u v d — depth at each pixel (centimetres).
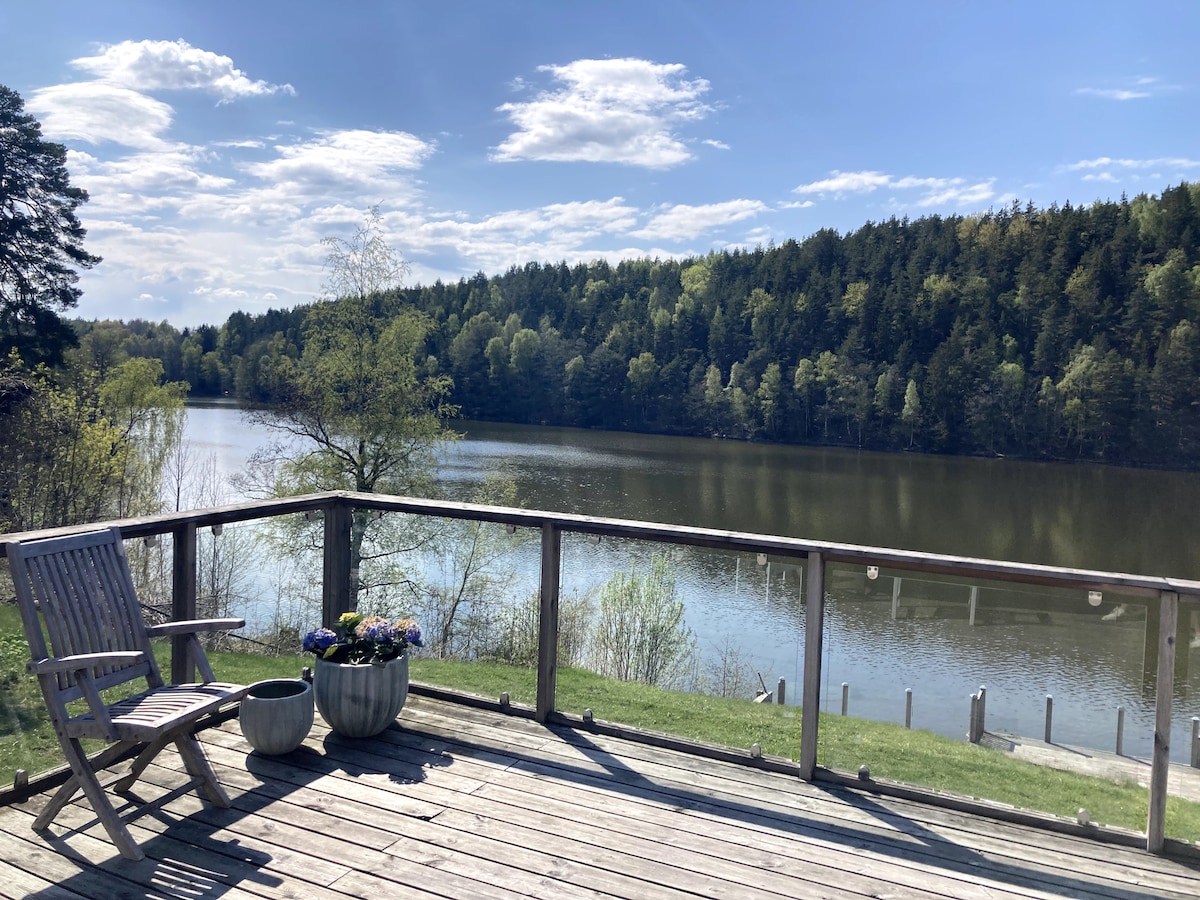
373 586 750
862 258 8462
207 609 539
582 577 443
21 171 2891
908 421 6375
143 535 333
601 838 281
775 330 7850
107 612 291
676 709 370
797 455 5897
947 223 8850
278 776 320
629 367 7694
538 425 7550
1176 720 285
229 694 285
